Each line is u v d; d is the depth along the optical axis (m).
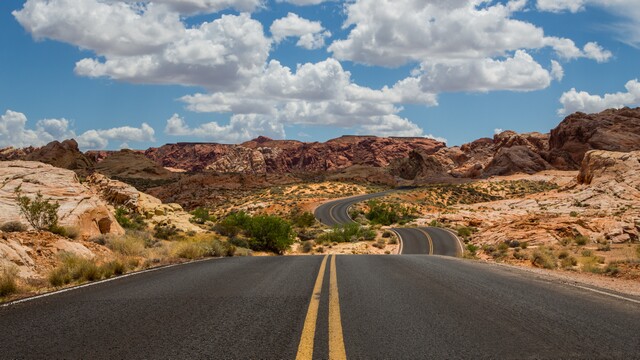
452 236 54.88
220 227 39.81
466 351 4.53
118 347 4.64
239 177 151.88
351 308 6.58
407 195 126.56
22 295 8.66
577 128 171.12
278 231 38.00
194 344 4.73
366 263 13.36
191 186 141.62
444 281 9.48
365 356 4.34
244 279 9.70
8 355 4.39
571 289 8.71
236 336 5.04
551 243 31.61
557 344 4.80
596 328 5.52
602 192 70.38
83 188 23.91
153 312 6.30
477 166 187.38
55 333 5.18
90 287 8.62
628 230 31.59
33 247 12.87
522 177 157.38
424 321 5.78
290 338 4.95
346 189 146.50
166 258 15.67
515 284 9.22
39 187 22.11
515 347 4.68
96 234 21.38
